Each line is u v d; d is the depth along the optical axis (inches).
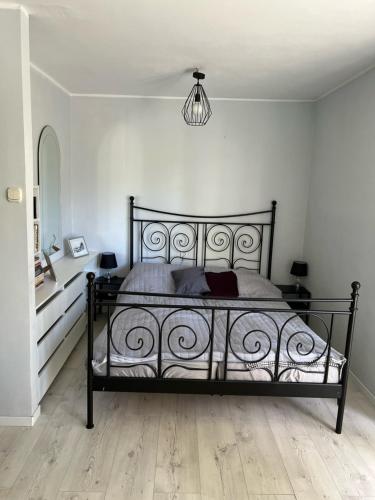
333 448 88.0
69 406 99.9
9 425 91.4
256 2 72.7
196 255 163.6
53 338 106.0
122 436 89.0
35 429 90.4
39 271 108.0
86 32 89.2
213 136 155.1
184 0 72.5
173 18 80.7
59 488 73.9
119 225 161.6
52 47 99.3
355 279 117.8
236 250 163.6
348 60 105.3
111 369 89.7
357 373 115.0
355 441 90.7
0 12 76.7
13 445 84.9
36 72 118.6
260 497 73.5
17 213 82.7
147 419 95.8
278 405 104.2
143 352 91.4
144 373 89.9
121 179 158.2
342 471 81.0
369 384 108.1
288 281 165.0
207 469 79.8
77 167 157.2
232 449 86.2
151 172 157.5
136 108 152.8
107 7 76.2
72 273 125.1
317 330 148.0
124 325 106.0
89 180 158.4
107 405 101.0
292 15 78.0
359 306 114.8
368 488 76.8
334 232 133.7
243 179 158.4
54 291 106.6
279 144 156.0
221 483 76.4
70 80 132.3
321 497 74.1
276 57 103.4
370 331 108.3
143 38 92.2
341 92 130.3
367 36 88.4
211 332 87.9
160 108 152.8
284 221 161.6
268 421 97.0
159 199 159.5
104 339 97.5
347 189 124.6
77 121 153.9
